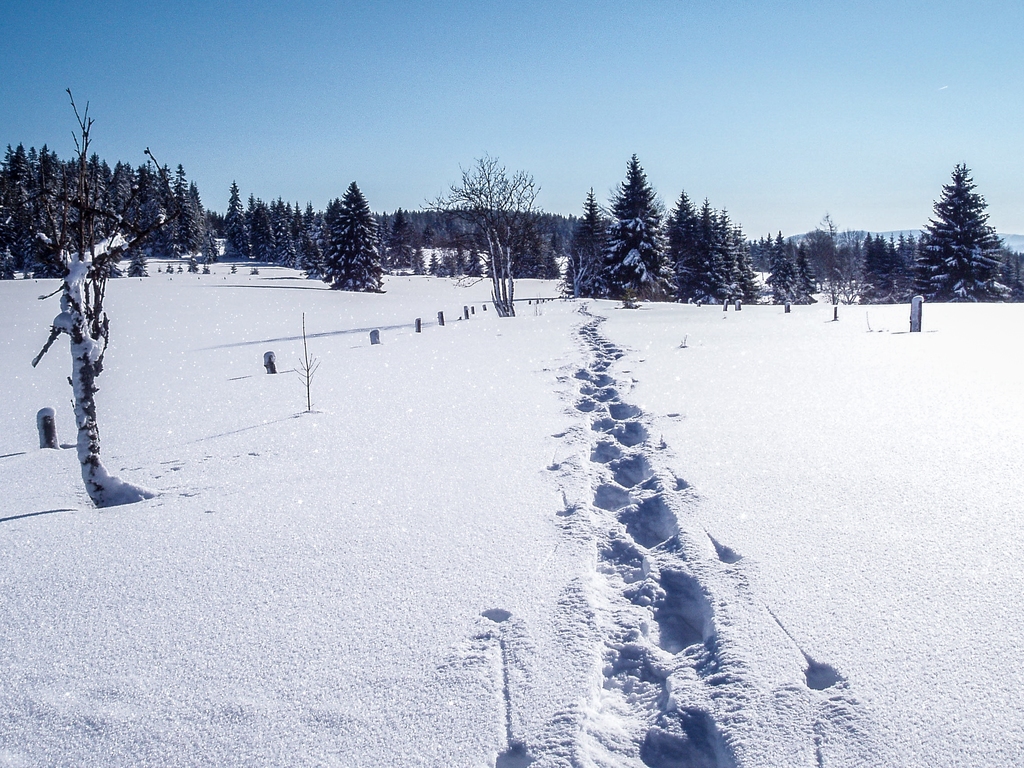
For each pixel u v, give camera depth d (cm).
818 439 650
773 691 272
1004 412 707
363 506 550
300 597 390
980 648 289
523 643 326
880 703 258
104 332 624
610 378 1120
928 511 449
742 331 1814
